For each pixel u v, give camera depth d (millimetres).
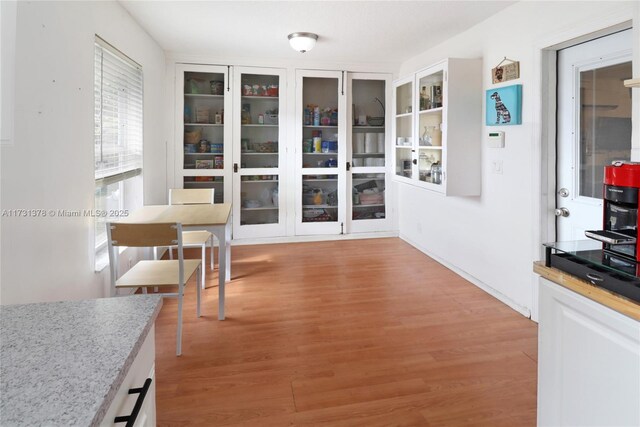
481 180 3578
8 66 1706
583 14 2457
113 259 2461
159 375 2242
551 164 2869
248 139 5188
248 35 4031
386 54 4832
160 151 4562
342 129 5367
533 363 2361
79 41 2400
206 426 1832
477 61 3510
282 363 2371
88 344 808
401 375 2240
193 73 4973
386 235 5664
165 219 3020
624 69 2381
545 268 1476
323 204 5461
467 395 2057
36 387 661
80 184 2418
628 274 1214
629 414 1162
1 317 936
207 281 3828
